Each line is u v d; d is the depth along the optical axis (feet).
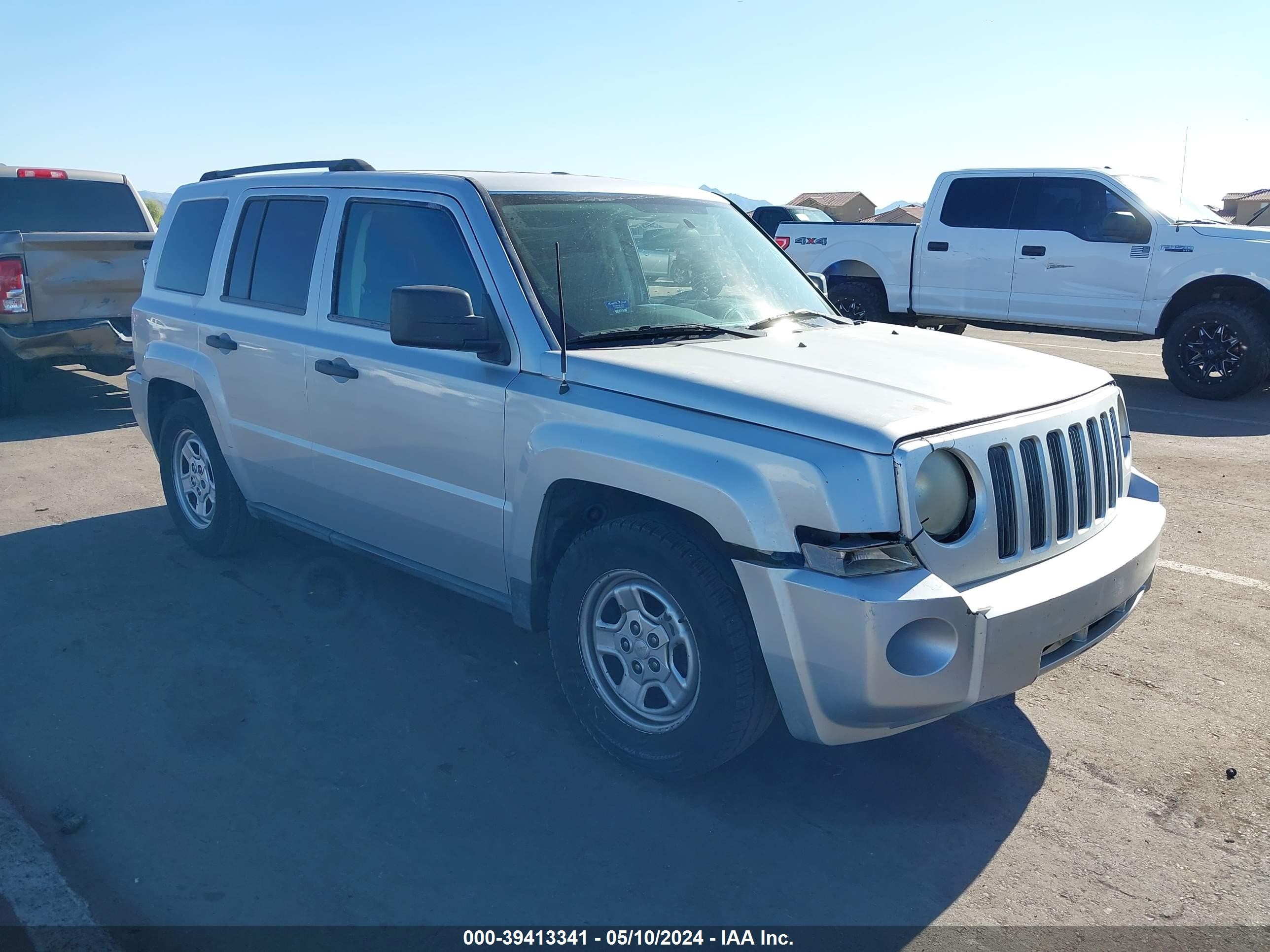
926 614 9.14
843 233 43.21
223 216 17.01
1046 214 37.76
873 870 9.94
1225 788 11.32
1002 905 9.45
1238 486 23.43
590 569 11.36
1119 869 9.96
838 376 10.86
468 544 12.94
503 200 13.03
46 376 38.68
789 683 9.81
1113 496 11.95
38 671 13.87
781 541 9.57
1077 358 45.47
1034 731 12.57
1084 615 10.36
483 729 12.49
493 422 12.11
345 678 13.74
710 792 11.21
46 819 10.57
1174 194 37.88
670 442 10.36
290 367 14.94
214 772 11.46
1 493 22.30
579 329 12.05
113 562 17.95
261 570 17.57
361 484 14.24
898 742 12.34
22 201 34.30
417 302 11.61
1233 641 15.07
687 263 13.94
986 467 9.87
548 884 9.67
